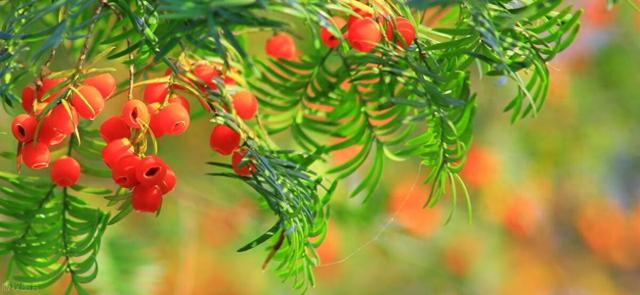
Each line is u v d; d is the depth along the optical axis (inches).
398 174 53.3
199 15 27.0
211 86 30.8
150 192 30.1
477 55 29.6
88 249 32.0
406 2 29.1
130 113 29.6
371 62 30.3
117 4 29.3
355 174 43.9
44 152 30.2
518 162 68.1
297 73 33.2
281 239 30.3
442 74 30.3
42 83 30.2
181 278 50.1
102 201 42.1
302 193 30.3
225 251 59.2
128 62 29.8
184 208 51.1
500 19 29.5
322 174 31.8
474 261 65.2
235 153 30.3
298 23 35.6
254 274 59.8
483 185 65.7
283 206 29.9
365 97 32.1
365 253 68.6
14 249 32.2
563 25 30.2
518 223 68.4
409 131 32.0
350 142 32.1
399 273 67.6
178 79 30.3
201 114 34.4
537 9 30.0
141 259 40.9
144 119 29.7
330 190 31.3
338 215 44.1
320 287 69.8
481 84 62.4
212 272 58.6
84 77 30.0
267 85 33.5
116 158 29.9
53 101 29.6
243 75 32.9
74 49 33.6
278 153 31.7
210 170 51.2
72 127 29.8
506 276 69.3
